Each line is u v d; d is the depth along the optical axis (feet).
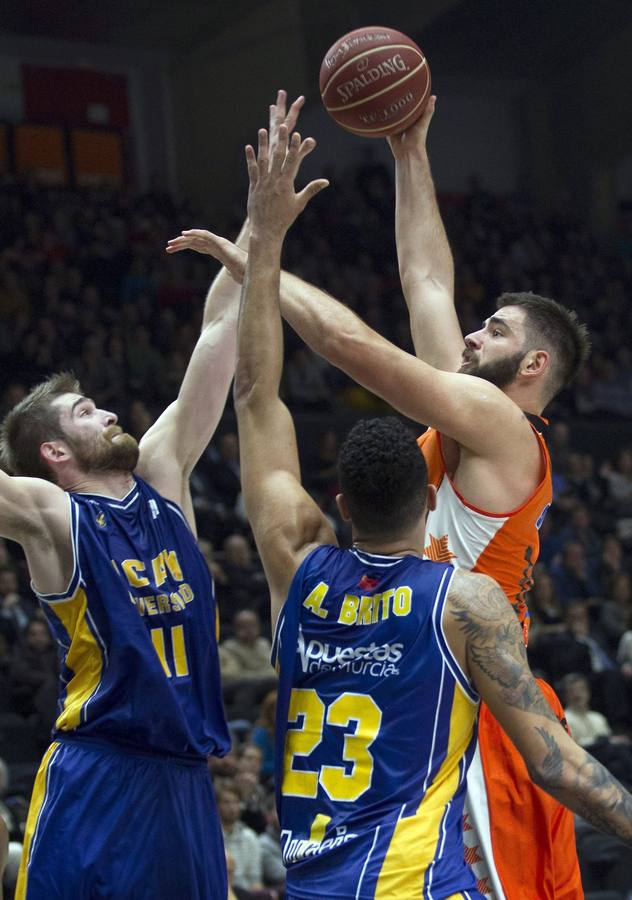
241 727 33.81
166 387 55.67
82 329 57.47
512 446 11.28
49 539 11.64
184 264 66.80
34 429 12.27
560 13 77.25
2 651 37.70
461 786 9.66
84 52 78.69
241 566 44.62
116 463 12.27
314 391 60.64
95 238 66.39
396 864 9.19
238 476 51.03
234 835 28.50
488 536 11.55
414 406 10.77
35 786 11.71
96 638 11.61
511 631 9.61
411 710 9.52
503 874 11.22
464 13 74.74
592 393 67.97
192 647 12.09
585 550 51.62
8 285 58.34
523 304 12.61
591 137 85.56
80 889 11.11
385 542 10.00
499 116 88.33
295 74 72.49
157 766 11.53
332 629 9.79
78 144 78.33
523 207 85.56
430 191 14.51
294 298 10.93
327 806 9.50
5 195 66.74
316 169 81.05
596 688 41.73
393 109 13.73
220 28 76.79
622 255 83.46
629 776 36.58
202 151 78.79
